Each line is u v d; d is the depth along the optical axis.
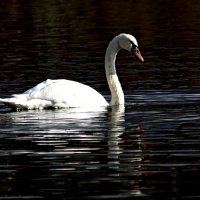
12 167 13.37
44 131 16.08
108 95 20.69
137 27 33.00
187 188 12.03
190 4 39.81
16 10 38.59
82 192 11.94
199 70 23.42
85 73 23.34
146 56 26.50
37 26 33.59
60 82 19.12
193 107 18.38
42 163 13.56
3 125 16.77
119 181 12.46
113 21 34.72
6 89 21.00
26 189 12.14
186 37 30.17
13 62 25.42
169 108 18.34
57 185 12.31
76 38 30.34
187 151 14.22
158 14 36.75
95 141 15.11
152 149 14.41
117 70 24.03
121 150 14.40
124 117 17.45
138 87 21.12
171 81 21.78
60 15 36.78
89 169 13.14
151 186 12.20
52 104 18.70
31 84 21.69
